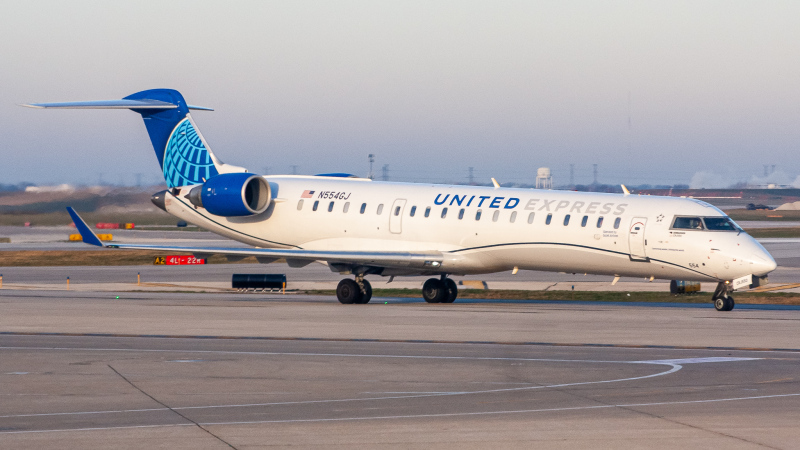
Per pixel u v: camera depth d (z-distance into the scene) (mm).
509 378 63281
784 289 157750
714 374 64750
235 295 147625
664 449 43562
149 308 114812
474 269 125562
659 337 84688
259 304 123750
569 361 70688
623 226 113500
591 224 115438
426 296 132375
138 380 62562
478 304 126500
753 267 105875
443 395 57188
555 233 117562
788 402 54844
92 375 64500
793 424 48875
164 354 74500
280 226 142500
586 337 84875
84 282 175750
